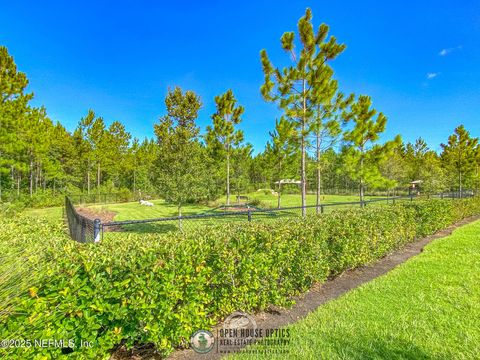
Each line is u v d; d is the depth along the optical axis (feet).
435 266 13.76
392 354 6.86
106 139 88.28
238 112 51.26
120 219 43.29
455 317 8.66
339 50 29.09
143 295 6.45
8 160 51.21
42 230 10.85
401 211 18.45
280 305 9.69
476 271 12.82
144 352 7.17
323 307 9.64
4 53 50.49
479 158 63.46
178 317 6.80
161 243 8.07
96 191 88.79
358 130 36.73
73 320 5.61
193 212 50.57
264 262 9.34
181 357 7.07
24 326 5.03
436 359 6.66
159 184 32.14
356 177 38.91
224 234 9.31
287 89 30.30
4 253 6.23
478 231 24.08
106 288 5.99
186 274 7.27
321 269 11.62
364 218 14.94
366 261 14.43
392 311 9.15
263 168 55.42
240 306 8.71
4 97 49.98
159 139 36.22
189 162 31.24
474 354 6.81
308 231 11.27
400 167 78.69
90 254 6.63
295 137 33.53
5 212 14.93
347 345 7.29
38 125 62.18
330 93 30.22
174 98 36.91
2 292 4.87
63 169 90.53
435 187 56.49
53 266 5.85
